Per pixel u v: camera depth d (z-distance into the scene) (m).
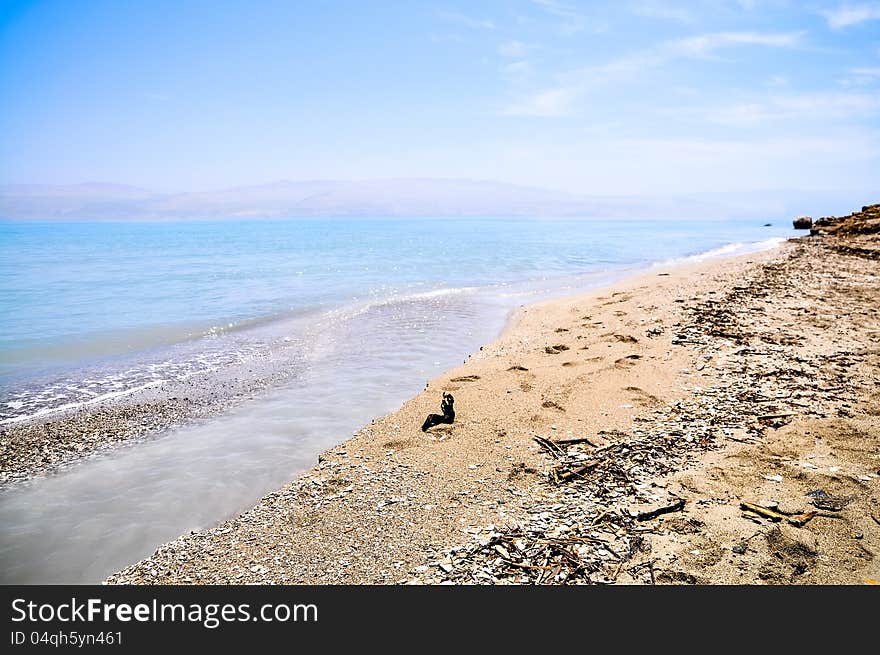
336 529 4.97
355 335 13.66
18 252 45.75
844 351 9.08
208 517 5.66
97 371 10.91
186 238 74.88
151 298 19.53
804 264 20.16
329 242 57.81
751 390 7.57
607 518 4.76
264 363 11.35
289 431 7.81
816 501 4.73
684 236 65.56
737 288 15.29
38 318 16.05
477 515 5.02
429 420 7.26
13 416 8.53
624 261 32.38
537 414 7.37
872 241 25.64
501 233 81.50
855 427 6.14
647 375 8.53
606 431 6.67
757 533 4.37
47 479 6.53
